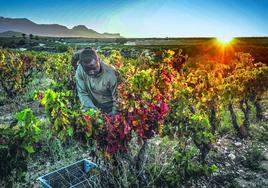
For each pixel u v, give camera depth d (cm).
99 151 422
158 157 504
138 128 421
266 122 822
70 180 445
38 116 898
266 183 494
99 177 422
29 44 7644
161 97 445
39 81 1441
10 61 1186
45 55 2106
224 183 497
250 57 1030
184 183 489
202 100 638
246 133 703
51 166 570
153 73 470
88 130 387
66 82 823
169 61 496
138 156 459
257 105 832
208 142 513
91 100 530
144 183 446
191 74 675
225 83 763
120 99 450
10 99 1112
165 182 461
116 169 436
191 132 503
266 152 618
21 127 339
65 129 382
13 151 336
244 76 746
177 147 536
